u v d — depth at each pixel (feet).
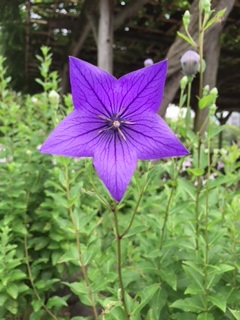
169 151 0.40
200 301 0.58
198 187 0.64
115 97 0.41
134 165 0.41
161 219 0.76
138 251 0.84
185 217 0.68
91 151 0.41
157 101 0.41
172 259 0.66
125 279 0.65
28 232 0.85
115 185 0.40
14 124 1.06
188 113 0.63
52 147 0.39
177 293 0.64
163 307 0.64
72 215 0.60
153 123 0.41
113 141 0.42
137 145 0.41
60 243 0.79
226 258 0.63
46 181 0.81
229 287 0.60
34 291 0.74
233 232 0.60
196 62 0.61
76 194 0.63
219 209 0.81
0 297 0.68
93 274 0.65
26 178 0.90
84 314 0.86
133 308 0.52
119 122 0.41
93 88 0.40
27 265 0.76
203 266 0.58
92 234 0.78
